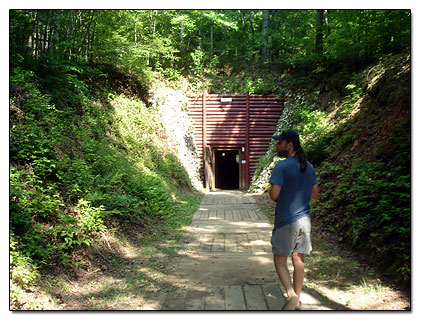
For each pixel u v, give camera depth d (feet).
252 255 16.78
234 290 12.24
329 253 15.98
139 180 26.63
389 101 23.95
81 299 11.69
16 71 20.36
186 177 45.29
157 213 25.22
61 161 18.40
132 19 45.37
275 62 58.03
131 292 12.26
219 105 53.47
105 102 35.68
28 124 18.12
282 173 9.89
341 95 39.14
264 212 29.58
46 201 14.85
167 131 47.93
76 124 26.50
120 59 40.42
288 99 52.13
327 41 43.93
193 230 22.67
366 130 24.85
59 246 13.51
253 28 76.07
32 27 25.14
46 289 11.47
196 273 14.21
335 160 26.61
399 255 13.03
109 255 15.89
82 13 33.42
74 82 28.89
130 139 35.01
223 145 53.78
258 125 53.21
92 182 19.51
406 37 30.78
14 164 15.87
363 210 17.51
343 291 11.84
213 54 66.80
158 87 50.24
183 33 60.75
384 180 17.35
